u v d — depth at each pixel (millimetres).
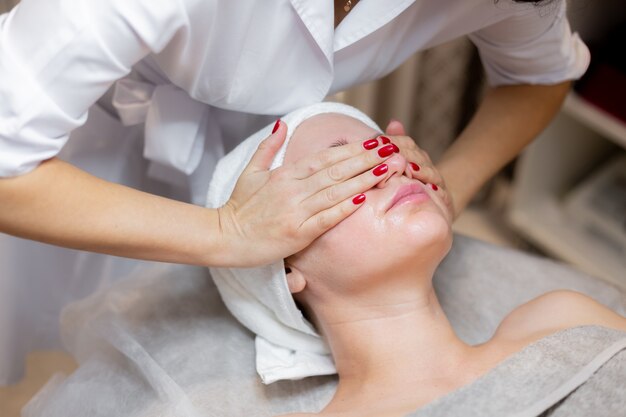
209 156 1229
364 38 1001
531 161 2049
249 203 930
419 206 964
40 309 1364
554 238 2047
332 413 988
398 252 951
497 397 911
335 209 924
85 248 889
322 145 1016
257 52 947
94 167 1252
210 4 823
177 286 1244
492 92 1296
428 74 1954
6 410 1679
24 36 778
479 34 1168
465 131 1283
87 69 788
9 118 781
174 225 901
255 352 1150
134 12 772
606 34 1785
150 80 1109
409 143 1041
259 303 1103
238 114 1166
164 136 1124
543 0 949
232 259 937
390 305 1009
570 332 988
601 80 1777
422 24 1058
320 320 1067
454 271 1301
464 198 1211
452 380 993
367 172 928
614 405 905
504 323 1096
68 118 810
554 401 897
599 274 1945
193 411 1034
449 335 1033
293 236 919
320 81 1025
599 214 2033
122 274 1380
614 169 2088
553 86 1248
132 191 899
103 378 1125
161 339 1161
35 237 863
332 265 981
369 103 1938
